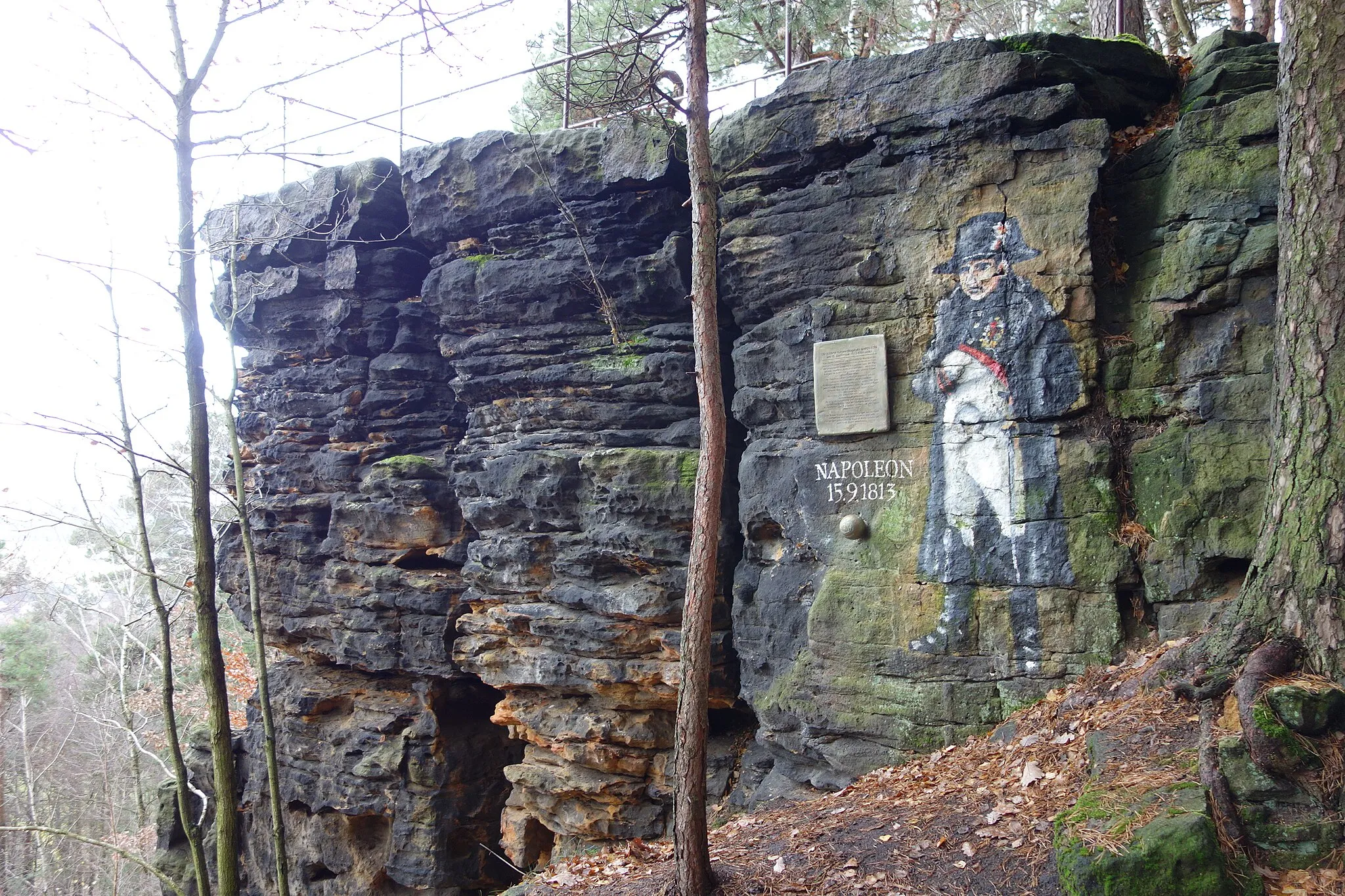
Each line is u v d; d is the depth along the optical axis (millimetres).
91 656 29250
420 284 13438
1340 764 4688
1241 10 14398
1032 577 7828
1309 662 5027
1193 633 6949
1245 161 7266
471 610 12500
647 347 10898
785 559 9500
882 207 8750
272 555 14273
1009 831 5785
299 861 13773
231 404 8391
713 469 5988
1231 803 4805
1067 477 7742
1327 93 5109
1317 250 5125
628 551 10539
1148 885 4539
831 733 8773
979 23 20641
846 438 8922
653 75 6672
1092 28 12625
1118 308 7961
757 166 9672
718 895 6055
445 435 13242
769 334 9641
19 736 29562
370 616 12953
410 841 12555
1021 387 7922
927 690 8211
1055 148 7887
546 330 11523
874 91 8719
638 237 10914
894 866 5879
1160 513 7414
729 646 10297
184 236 7109
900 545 8508
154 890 25797
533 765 11375
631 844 8633
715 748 10555
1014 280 7996
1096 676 7270
